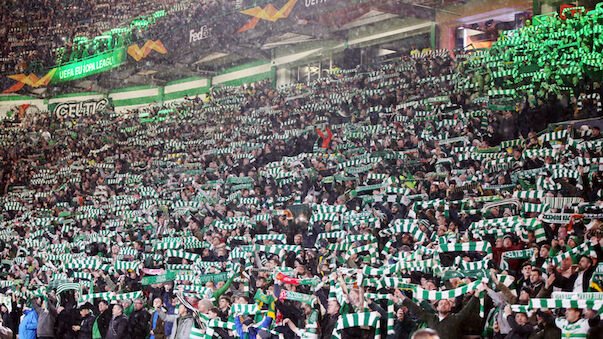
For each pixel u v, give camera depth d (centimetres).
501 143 1656
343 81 2427
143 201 2286
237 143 2459
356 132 2073
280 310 1117
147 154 2892
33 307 1478
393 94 2178
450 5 2547
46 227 2291
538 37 1884
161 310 1273
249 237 1530
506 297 921
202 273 1373
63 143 3447
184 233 1767
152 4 3503
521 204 1270
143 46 3172
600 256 952
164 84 3756
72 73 3556
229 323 1158
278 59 3219
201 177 2300
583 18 1814
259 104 2703
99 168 2847
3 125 3888
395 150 1867
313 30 2888
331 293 1066
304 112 2403
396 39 2745
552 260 985
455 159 1664
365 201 1585
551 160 1439
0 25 3891
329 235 1396
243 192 1938
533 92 1812
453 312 976
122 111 3875
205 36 2898
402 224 1233
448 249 1036
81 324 1380
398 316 998
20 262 1964
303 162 2025
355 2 2577
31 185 3278
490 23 2448
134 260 1623
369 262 1194
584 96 1652
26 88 3925
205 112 2931
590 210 1152
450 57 2155
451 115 1914
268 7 2684
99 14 3691
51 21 3806
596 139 1463
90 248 1888
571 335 844
